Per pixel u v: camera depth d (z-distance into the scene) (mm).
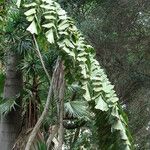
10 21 6105
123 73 9750
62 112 4438
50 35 4086
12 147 6336
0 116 6449
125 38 9656
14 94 6520
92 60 4234
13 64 6594
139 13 9742
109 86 4109
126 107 9945
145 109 9977
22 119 6445
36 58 6336
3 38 6289
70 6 8883
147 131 10000
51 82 4445
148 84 9836
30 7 4172
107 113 4047
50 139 4922
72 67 4223
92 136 7965
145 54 9852
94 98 4051
